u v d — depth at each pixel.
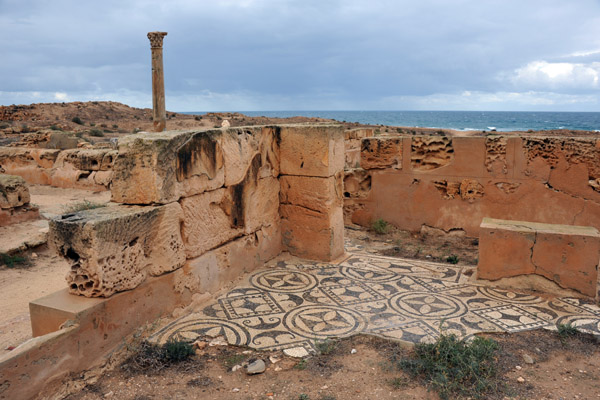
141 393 3.48
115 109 50.00
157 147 4.30
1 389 3.07
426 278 6.02
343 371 3.80
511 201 7.75
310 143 6.43
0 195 8.54
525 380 3.63
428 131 37.84
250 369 3.76
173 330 4.45
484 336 4.40
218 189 5.36
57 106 45.19
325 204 6.51
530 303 5.19
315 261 6.68
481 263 5.77
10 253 7.08
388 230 8.61
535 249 5.50
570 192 7.35
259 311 4.95
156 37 15.14
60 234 3.82
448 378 3.59
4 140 22.41
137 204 4.47
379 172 8.64
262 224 6.41
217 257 5.46
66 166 13.23
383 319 4.77
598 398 3.39
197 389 3.55
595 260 5.25
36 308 3.77
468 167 7.95
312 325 4.63
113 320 3.96
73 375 3.59
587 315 4.86
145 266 4.34
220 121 43.28
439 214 8.27
